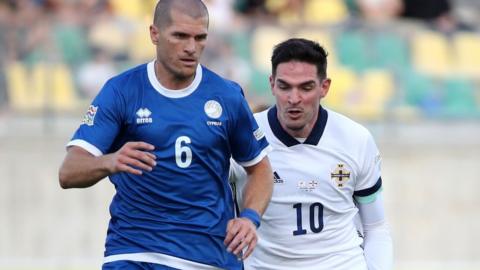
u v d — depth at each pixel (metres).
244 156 18.44
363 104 47.78
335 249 20.59
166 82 17.61
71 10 51.34
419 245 42.50
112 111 17.50
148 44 47.50
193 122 17.61
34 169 44.22
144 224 17.75
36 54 47.34
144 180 17.59
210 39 47.00
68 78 47.31
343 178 20.39
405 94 48.03
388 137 47.66
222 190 18.12
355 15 53.66
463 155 47.28
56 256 41.50
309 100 19.39
